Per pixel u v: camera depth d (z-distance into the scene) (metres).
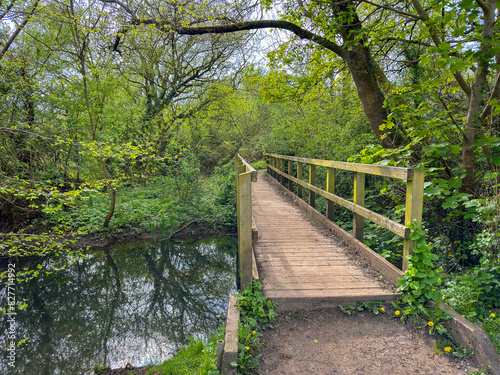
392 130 4.38
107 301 5.05
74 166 7.84
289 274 3.25
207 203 9.03
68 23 6.21
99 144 4.07
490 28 2.90
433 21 3.06
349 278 3.12
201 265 6.27
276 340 2.38
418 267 2.60
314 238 4.62
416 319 2.49
